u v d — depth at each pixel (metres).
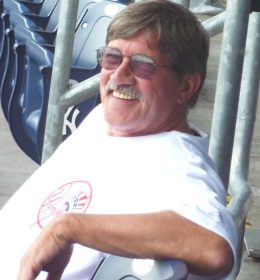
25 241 2.38
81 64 5.14
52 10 5.91
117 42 2.27
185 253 1.90
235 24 2.31
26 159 5.89
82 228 1.93
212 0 10.38
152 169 2.20
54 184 2.44
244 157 2.96
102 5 5.27
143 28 2.24
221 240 1.91
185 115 2.37
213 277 1.92
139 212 2.13
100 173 2.30
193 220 1.94
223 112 2.37
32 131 4.75
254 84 2.97
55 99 3.35
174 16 2.25
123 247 1.92
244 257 4.39
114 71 2.29
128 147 2.31
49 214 2.36
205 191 2.06
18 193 2.54
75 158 2.44
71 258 2.16
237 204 2.61
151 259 1.92
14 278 2.36
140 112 2.29
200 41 2.29
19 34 5.15
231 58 2.33
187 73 2.29
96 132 2.51
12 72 5.21
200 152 2.28
